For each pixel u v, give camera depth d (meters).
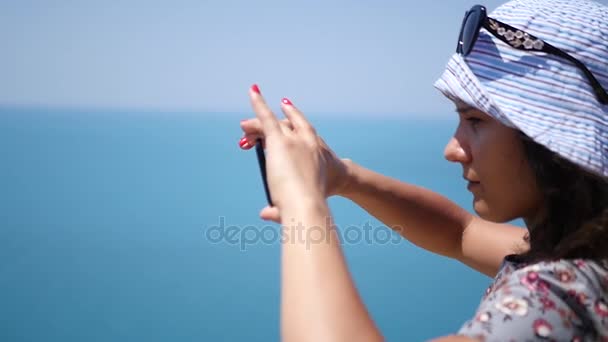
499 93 1.15
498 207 1.21
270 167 1.12
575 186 1.08
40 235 18.14
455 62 1.25
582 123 1.10
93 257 16.48
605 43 1.12
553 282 0.99
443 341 0.92
